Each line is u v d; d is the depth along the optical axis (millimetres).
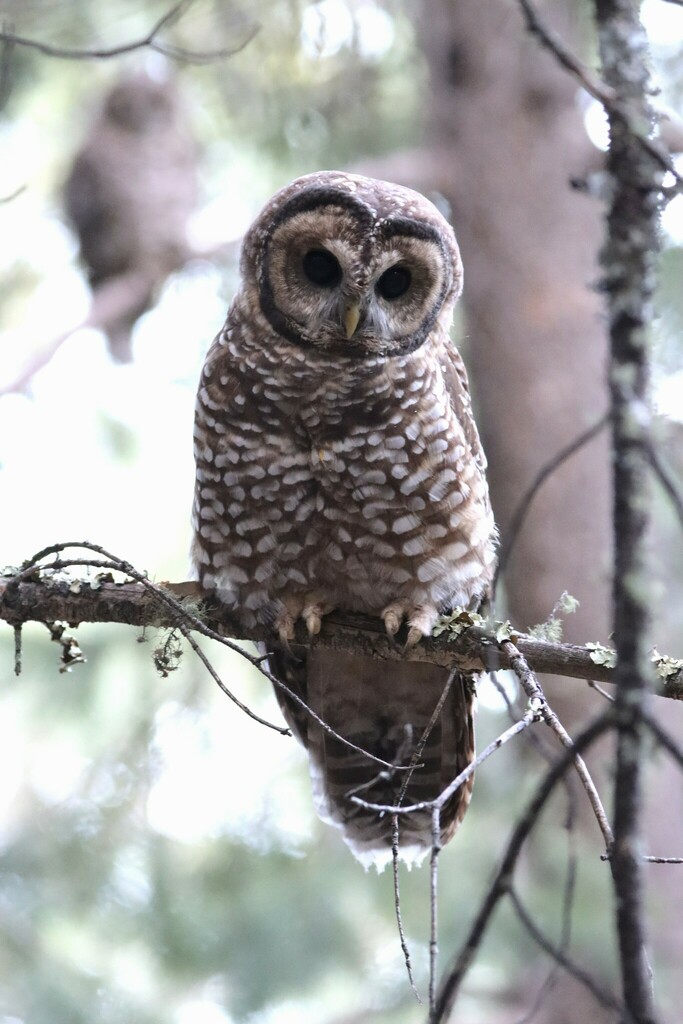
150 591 7133
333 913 14906
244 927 14977
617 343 4059
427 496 7898
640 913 3670
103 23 12367
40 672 15133
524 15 4398
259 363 7969
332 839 15562
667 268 11680
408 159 14758
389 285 8031
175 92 15695
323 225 7859
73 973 14750
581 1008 12758
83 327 14430
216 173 16469
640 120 4199
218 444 8031
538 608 13922
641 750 3729
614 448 3936
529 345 14609
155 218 15031
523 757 13438
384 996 15180
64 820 15992
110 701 15336
